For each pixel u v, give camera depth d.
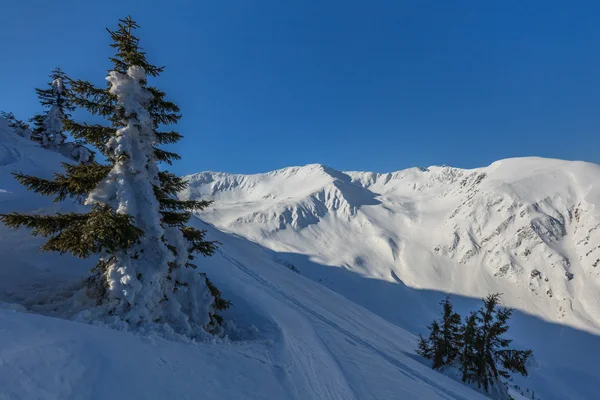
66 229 7.51
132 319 7.59
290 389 7.57
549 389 106.81
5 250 10.50
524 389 100.94
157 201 8.76
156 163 9.33
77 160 30.48
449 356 23.22
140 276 8.00
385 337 26.23
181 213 10.08
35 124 29.91
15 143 24.75
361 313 34.91
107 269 8.08
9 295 8.41
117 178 8.23
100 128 8.42
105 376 5.18
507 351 23.11
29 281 9.41
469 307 187.38
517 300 190.62
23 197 16.09
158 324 7.92
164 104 9.43
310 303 23.83
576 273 196.38
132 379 5.43
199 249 10.66
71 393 4.55
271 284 24.12
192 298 9.70
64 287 9.50
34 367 4.52
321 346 12.99
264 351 8.94
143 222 8.34
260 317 11.59
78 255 7.45
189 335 8.53
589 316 167.75
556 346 148.88
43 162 23.44
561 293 187.38
